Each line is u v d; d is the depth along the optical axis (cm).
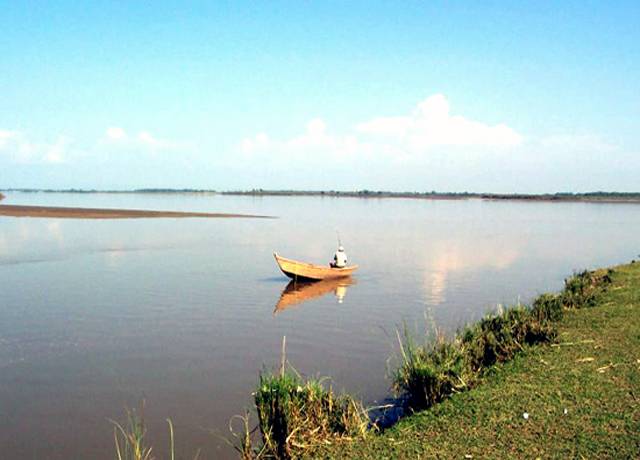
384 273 3350
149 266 3481
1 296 2458
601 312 1655
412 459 823
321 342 1745
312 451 897
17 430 1109
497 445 834
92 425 1131
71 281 2872
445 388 1098
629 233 6719
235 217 9500
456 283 2983
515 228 7644
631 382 1032
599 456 767
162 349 1662
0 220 7206
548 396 998
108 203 15962
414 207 18438
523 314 1548
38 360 1552
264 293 2641
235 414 1182
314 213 11950
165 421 1147
